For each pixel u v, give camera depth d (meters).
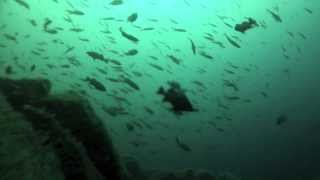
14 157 1.09
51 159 1.27
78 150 1.59
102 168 2.00
